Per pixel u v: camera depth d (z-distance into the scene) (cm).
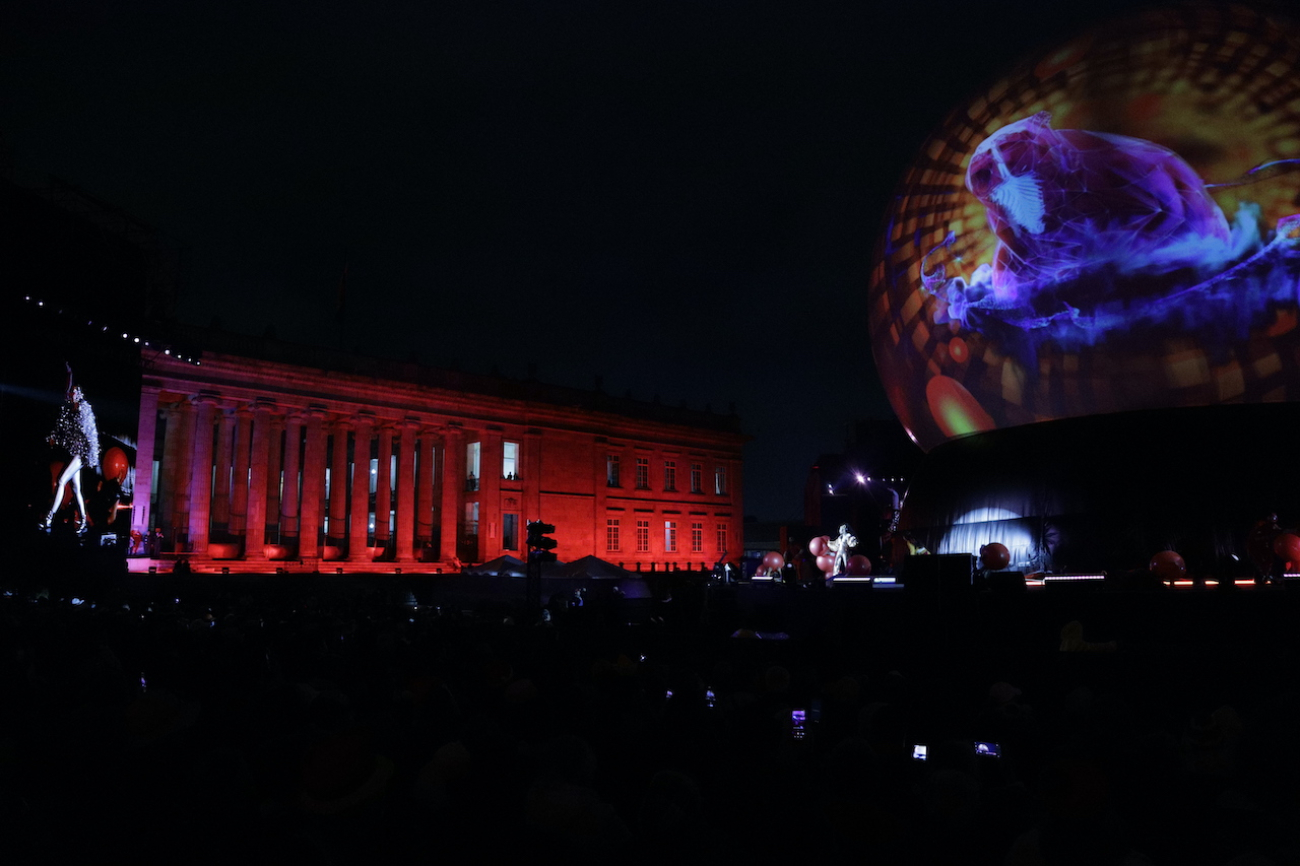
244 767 385
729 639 1265
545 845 331
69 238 3375
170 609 1912
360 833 365
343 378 5725
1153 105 1975
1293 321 1914
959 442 2452
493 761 357
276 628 1324
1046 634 1309
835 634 1374
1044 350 2131
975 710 754
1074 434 2167
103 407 3472
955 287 2273
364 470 5803
